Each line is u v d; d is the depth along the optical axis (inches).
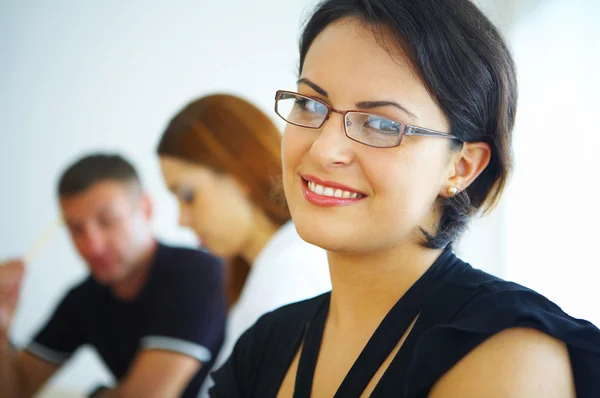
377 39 24.9
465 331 23.0
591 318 62.3
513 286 25.1
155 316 65.5
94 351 71.5
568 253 65.1
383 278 27.0
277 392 29.1
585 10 64.7
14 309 76.8
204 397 64.9
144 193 72.8
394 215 24.9
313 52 26.6
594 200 62.6
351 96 24.9
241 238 65.9
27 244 78.6
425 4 25.0
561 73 66.3
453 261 27.7
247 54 84.7
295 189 26.5
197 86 84.1
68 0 84.5
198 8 84.5
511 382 21.6
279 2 85.2
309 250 63.4
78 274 73.5
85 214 72.5
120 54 84.0
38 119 83.4
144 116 83.1
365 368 25.6
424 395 23.4
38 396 74.4
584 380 22.5
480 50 25.9
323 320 29.2
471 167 27.0
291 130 26.6
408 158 24.7
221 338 65.1
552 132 67.0
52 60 84.0
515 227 70.4
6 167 82.0
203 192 68.9
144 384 63.4
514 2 69.8
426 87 24.9
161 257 67.1
